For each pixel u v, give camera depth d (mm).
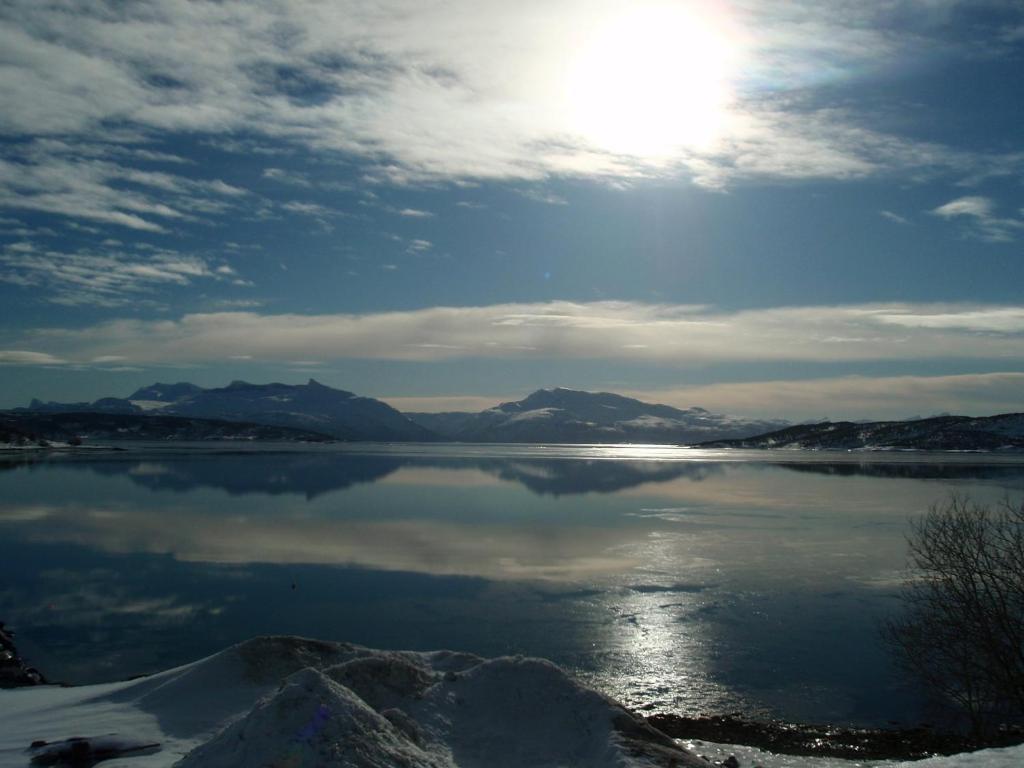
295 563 32281
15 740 11266
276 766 8266
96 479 79625
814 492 68062
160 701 12453
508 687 11398
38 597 26188
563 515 49781
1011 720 15188
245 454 142500
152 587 27734
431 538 39250
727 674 18188
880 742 13977
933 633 15305
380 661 11570
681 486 77312
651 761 9648
